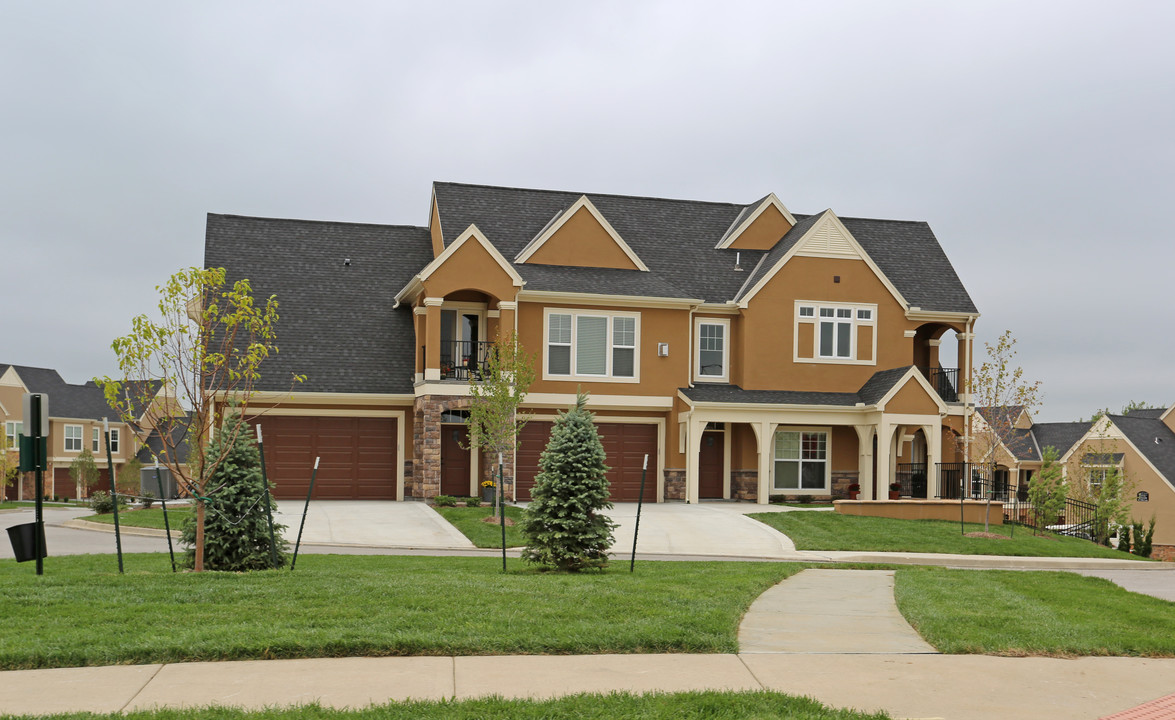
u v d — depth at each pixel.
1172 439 53.19
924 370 35.72
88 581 12.52
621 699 7.70
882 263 35.75
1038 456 57.84
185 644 8.95
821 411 31.47
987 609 12.41
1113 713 7.99
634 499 31.73
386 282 33.06
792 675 8.86
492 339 30.58
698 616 10.89
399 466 30.50
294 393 29.14
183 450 45.66
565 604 11.27
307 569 14.79
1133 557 25.12
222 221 33.25
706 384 32.78
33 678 8.16
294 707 7.36
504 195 34.34
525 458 31.00
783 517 26.52
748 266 34.66
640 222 35.31
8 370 66.81
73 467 62.56
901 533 24.78
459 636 9.59
